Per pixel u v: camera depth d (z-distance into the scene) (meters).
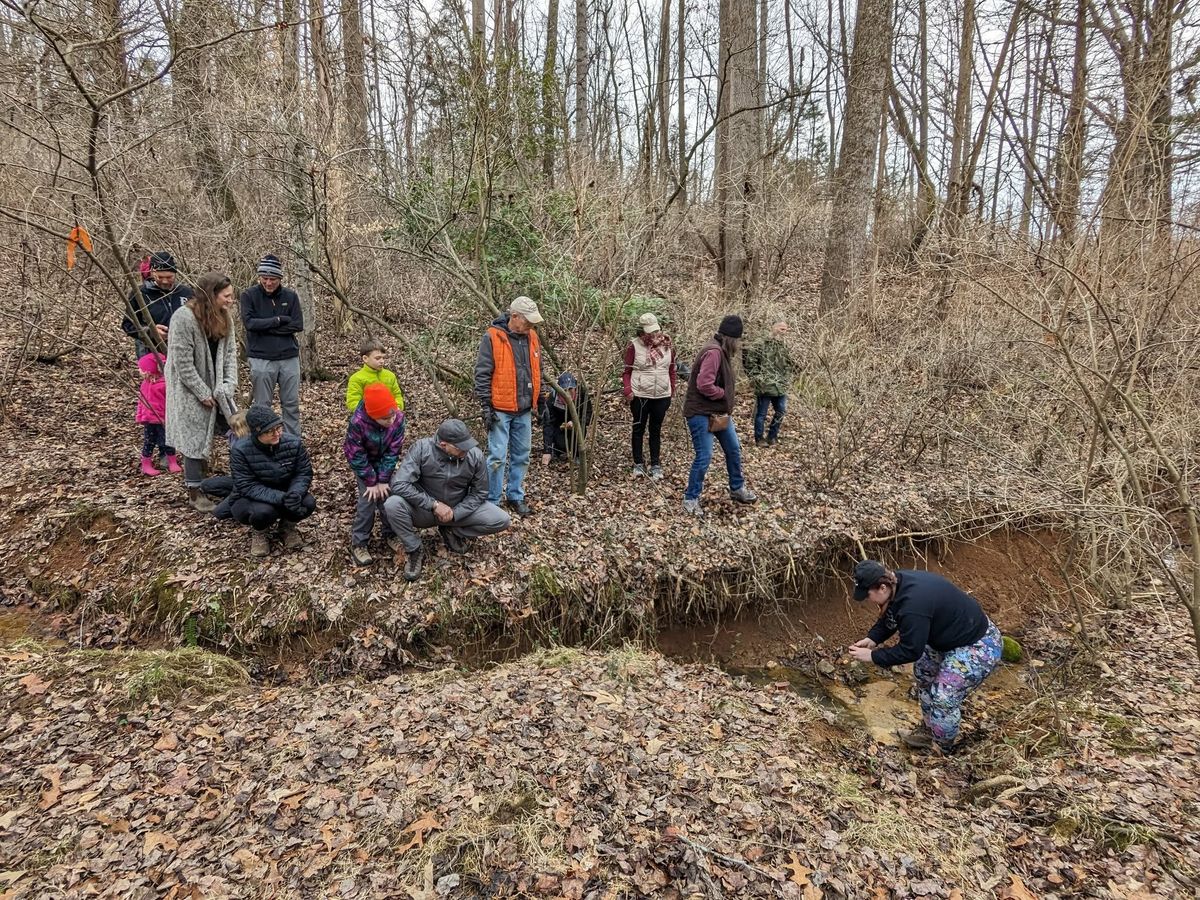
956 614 4.02
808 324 8.93
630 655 4.74
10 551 4.88
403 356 9.09
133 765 3.17
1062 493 4.78
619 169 7.44
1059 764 3.70
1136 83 5.35
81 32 4.08
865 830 3.09
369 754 3.31
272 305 5.65
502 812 2.99
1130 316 5.02
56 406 6.82
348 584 4.65
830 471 6.62
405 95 6.89
